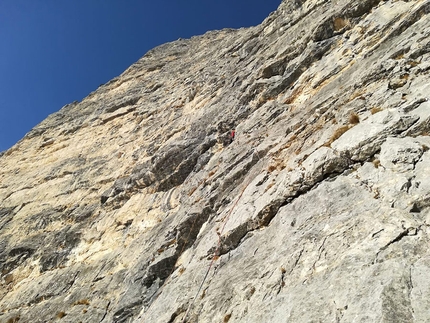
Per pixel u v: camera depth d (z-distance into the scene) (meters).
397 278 6.51
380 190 8.99
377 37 16.17
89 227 24.73
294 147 14.21
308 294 7.67
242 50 29.86
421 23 13.94
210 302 10.40
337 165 10.91
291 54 21.88
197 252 13.89
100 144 36.75
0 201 35.03
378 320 5.98
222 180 17.00
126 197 24.95
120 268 18.80
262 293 8.91
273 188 12.75
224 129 22.23
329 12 21.03
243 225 12.46
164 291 13.52
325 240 8.75
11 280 23.84
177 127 27.92
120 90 48.38
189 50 50.59
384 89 12.16
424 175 8.39
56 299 19.53
